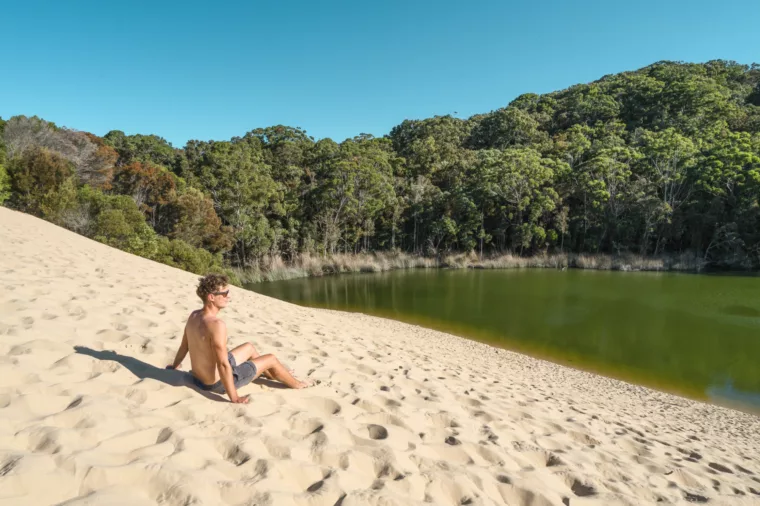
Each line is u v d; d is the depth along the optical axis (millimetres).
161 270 11375
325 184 44500
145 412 2834
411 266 42625
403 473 2773
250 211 40344
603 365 13078
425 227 47594
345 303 24594
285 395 3779
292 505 2209
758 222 36844
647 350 14672
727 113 55125
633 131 61438
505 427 4270
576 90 79625
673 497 3383
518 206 43812
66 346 3674
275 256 39750
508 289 28641
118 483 2053
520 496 2893
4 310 4379
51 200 22344
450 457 3271
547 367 11773
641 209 40594
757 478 4410
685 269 37125
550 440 4203
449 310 21828
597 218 42781
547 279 33188
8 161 25562
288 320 8047
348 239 46625
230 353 3521
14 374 2963
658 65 84875
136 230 22062
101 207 22734
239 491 2205
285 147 55531
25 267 6977
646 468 4008
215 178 39750
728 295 25156
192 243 32125
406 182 52250
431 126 76125
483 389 5957
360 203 45594
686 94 59906
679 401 9836
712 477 4098
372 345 7672
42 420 2453
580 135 54250
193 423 2848
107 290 6449
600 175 42625
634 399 9102
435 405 4469
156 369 3609
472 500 2699
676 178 41094
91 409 2654
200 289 3291
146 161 48844
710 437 6371
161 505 1993
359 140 66250
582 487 3234
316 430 3170
